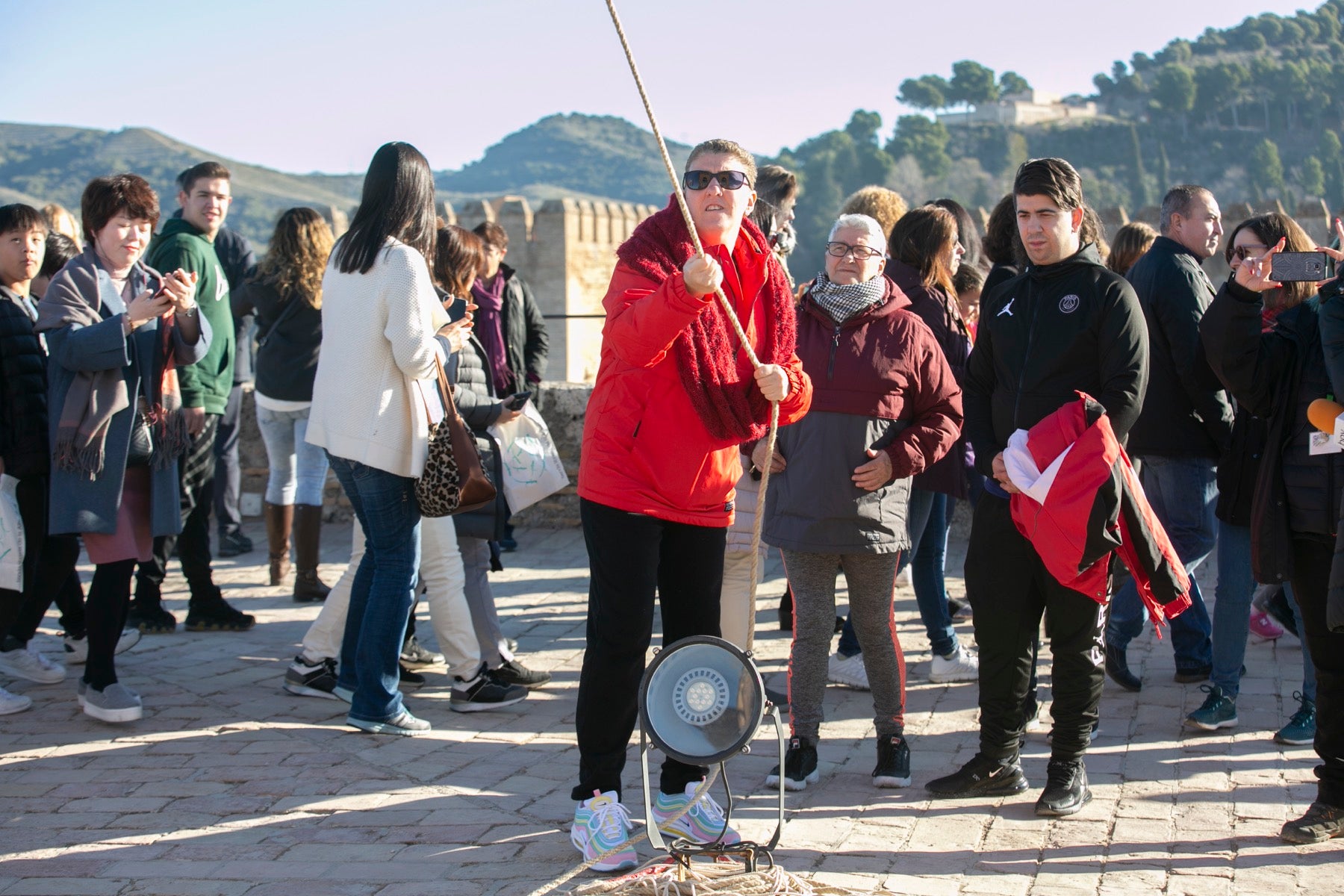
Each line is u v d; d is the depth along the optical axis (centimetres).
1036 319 407
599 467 363
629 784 443
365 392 469
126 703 500
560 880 336
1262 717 505
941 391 448
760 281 361
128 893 351
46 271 591
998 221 543
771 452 341
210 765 453
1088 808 411
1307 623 392
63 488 484
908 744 470
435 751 473
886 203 596
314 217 728
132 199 512
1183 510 531
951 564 798
